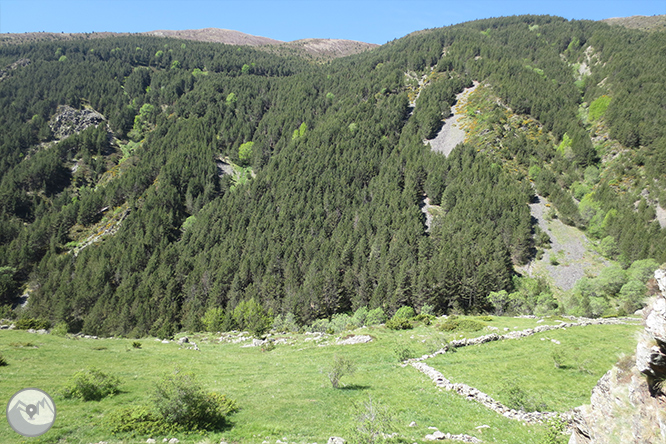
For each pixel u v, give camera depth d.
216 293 111.88
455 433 19.44
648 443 10.30
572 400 24.12
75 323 104.88
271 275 114.88
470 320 47.66
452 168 154.25
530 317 52.94
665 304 10.09
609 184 141.12
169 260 133.38
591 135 170.62
